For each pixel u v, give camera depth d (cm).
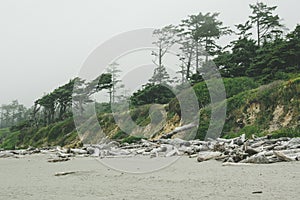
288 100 2188
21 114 10244
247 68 3189
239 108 2334
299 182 587
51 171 967
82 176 803
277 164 884
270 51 3130
